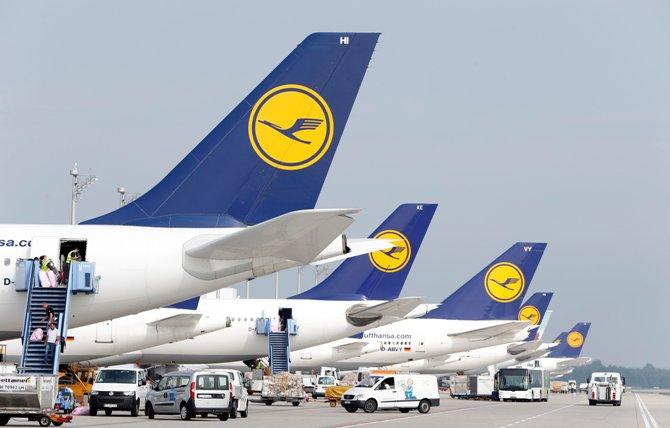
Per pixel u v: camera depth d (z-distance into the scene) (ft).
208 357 383.86
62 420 212.84
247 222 192.85
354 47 190.49
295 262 187.21
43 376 192.24
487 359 640.17
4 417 200.75
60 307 192.44
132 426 218.59
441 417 305.94
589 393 501.15
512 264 526.57
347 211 165.27
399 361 508.53
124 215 197.77
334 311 394.73
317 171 191.93
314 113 191.11
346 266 408.87
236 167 194.08
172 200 195.62
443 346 508.12
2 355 327.06
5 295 194.59
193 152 195.62
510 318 521.65
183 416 264.31
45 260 194.08
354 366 513.04
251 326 387.14
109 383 288.10
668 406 524.93
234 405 269.85
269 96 192.44
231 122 194.49
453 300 521.65
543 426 254.88
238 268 188.55
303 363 469.16
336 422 257.75
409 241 416.46
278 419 271.08
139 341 331.16
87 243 192.85
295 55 191.31
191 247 190.29
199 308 385.91
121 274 190.80
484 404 479.82
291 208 192.24
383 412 357.20
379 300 408.46
